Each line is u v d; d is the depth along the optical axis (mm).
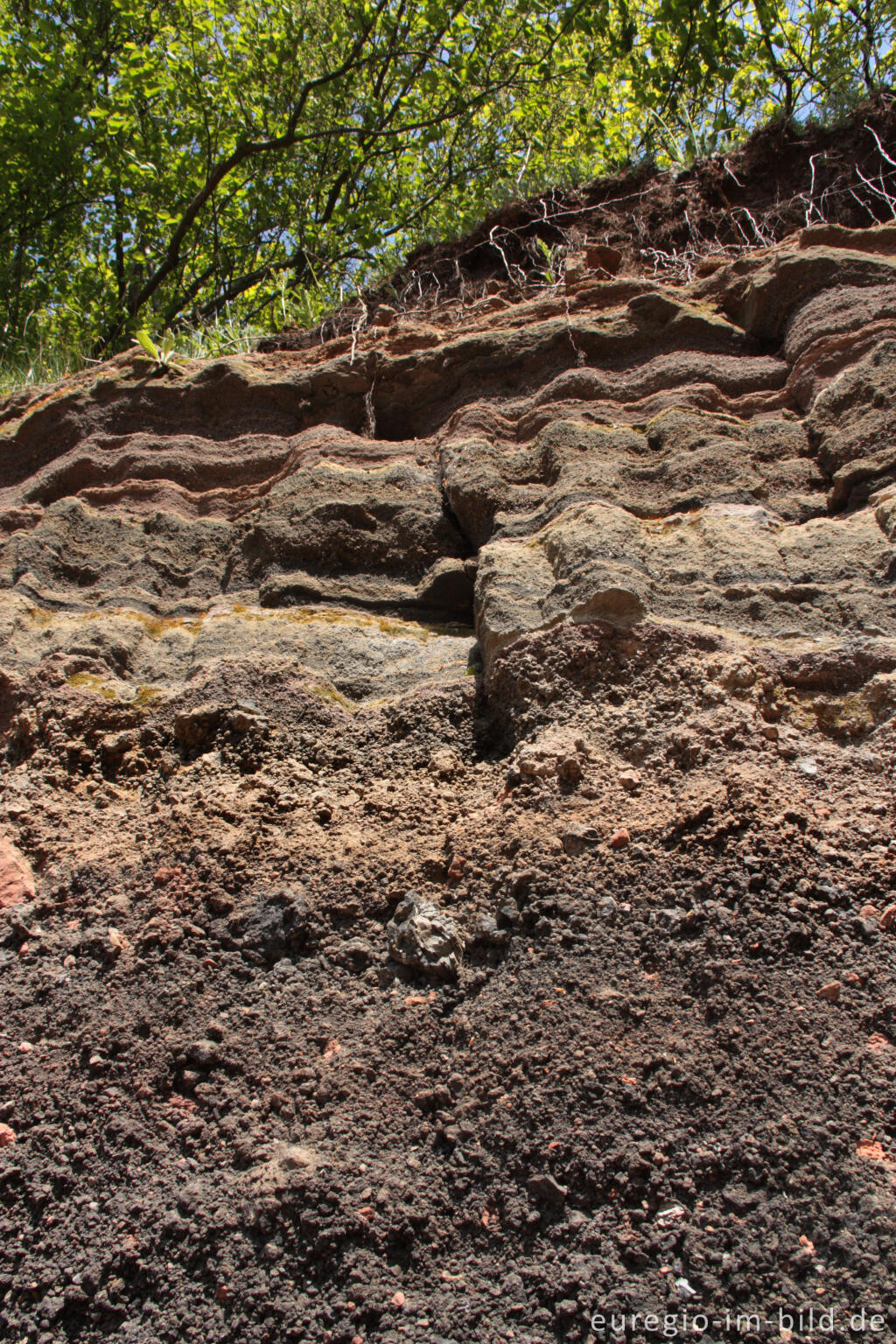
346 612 3285
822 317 3492
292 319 5855
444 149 9266
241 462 3926
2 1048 2031
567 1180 1684
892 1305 1460
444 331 4203
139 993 2115
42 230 9461
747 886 2074
